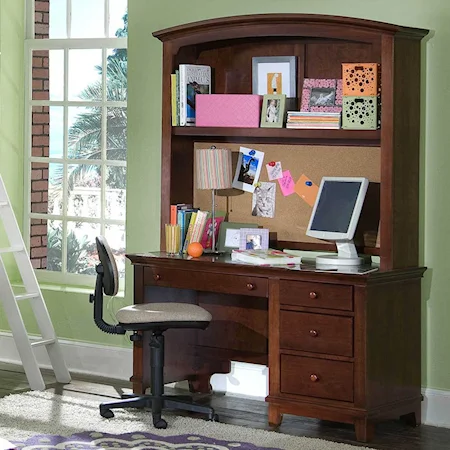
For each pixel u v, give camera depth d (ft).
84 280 23.80
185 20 21.12
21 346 21.01
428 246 18.76
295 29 18.75
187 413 19.27
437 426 18.70
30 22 24.43
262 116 19.43
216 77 20.94
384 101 17.85
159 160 21.53
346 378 17.46
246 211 20.71
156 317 18.15
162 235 20.61
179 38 20.06
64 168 24.04
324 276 17.47
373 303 17.40
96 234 23.66
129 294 22.07
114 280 18.44
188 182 21.15
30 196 24.63
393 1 18.84
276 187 20.33
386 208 17.93
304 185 19.99
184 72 20.18
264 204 20.47
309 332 17.76
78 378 22.25
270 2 20.10
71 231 24.06
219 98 19.76
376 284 17.43
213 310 20.80
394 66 17.75
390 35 17.71
